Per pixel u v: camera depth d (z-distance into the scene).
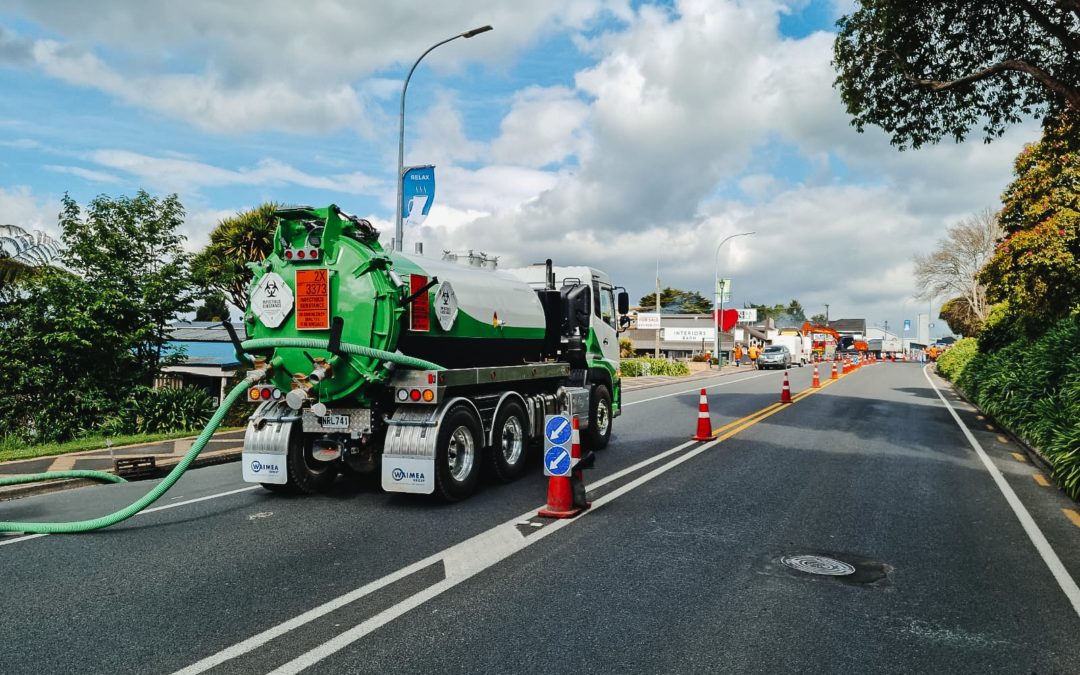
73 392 13.41
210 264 16.17
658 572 5.27
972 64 13.17
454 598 4.72
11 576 5.18
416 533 6.37
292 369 7.73
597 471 9.45
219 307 16.27
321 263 7.63
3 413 13.59
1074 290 16.72
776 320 110.94
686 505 7.49
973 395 21.84
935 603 4.70
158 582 5.05
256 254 19.12
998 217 19.03
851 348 115.38
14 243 15.95
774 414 17.31
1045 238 16.22
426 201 17.08
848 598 4.77
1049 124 13.61
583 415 10.82
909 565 5.52
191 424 13.81
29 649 3.92
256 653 3.87
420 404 7.62
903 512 7.26
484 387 8.73
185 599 4.71
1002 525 6.80
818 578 5.17
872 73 13.54
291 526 6.63
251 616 4.40
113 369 14.43
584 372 11.17
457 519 6.89
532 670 3.68
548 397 10.00
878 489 8.40
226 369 21.56
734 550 5.86
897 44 12.86
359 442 7.95
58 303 13.67
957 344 41.69
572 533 6.36
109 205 14.61
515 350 9.88
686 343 71.75
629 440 12.64
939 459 10.76
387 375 7.48
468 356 8.91
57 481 8.47
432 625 4.26
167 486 6.88
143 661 3.77
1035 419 12.50
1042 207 17.11
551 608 4.54
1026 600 4.78
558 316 10.93
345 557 5.64
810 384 31.06
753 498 7.84
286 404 8.02
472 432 7.94
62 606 4.58
